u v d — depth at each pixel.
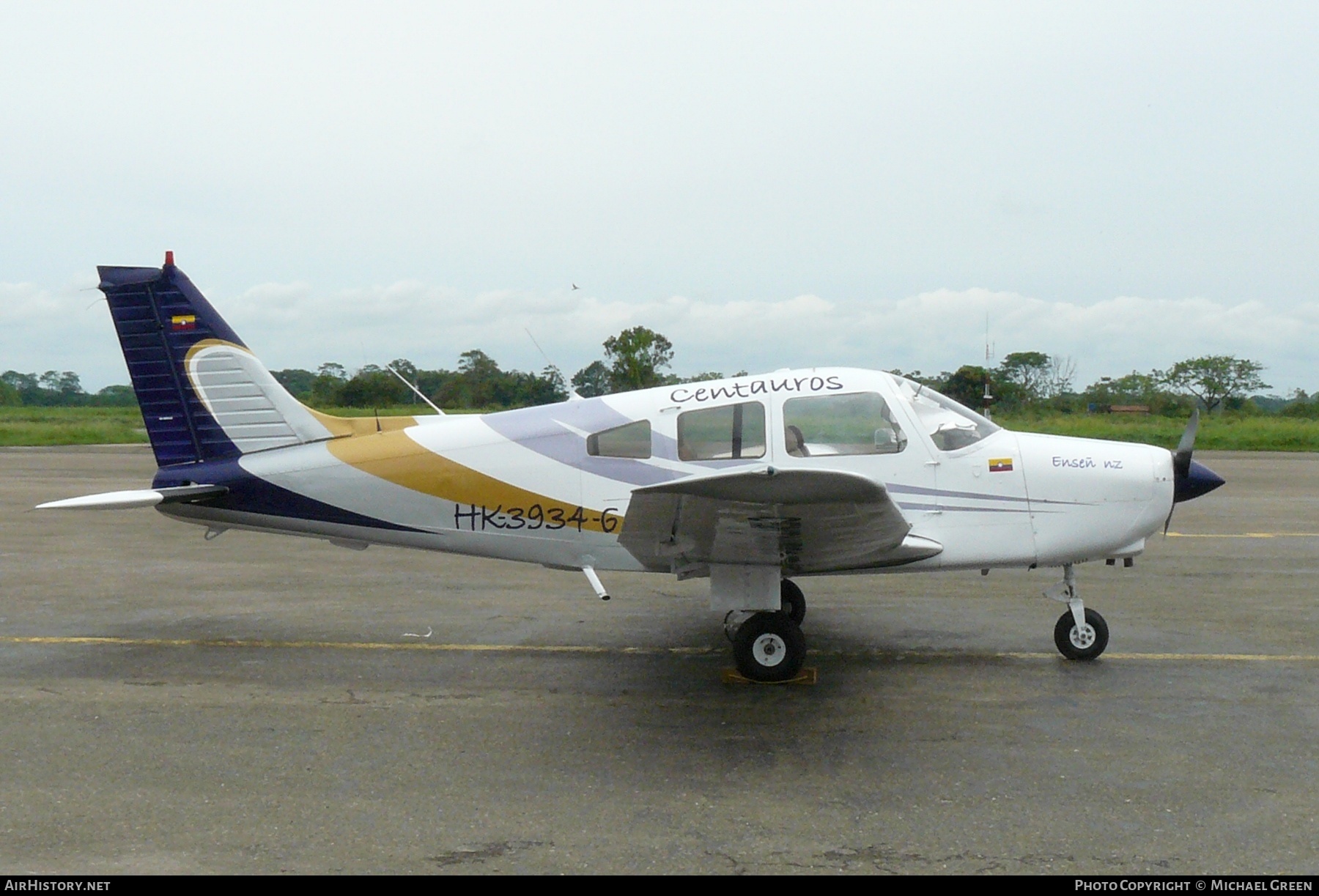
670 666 6.18
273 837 3.72
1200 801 4.04
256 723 5.06
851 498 4.87
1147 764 4.45
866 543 5.59
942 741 4.75
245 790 4.17
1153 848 3.62
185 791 4.16
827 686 5.70
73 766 4.44
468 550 6.68
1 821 3.85
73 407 78.94
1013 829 3.77
